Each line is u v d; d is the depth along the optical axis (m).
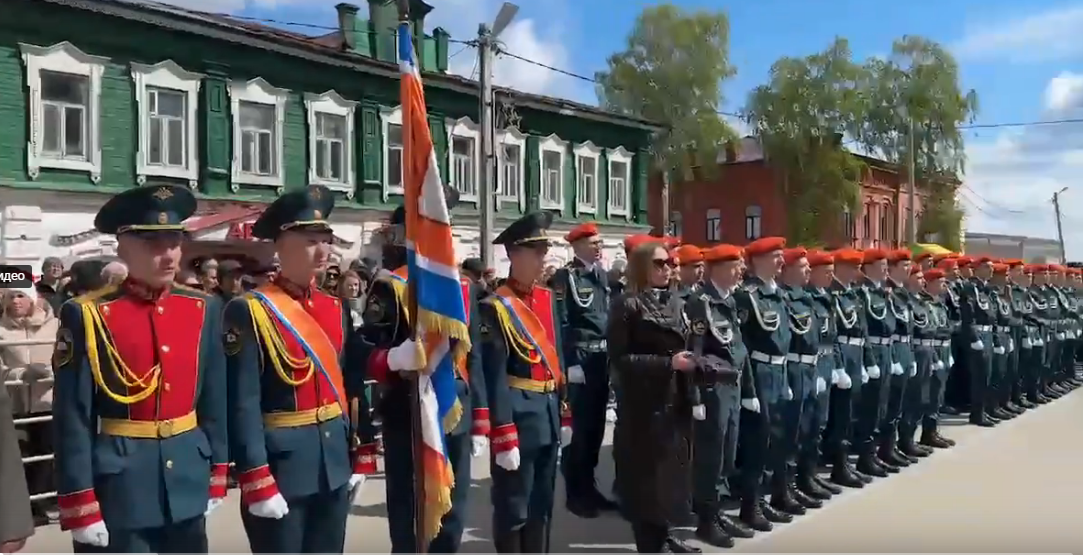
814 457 7.55
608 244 25.78
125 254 3.57
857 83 35.09
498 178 22.52
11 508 3.04
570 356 7.03
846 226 38.41
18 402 6.39
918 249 26.23
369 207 19.22
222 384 3.72
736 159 39.09
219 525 6.26
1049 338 13.59
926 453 9.45
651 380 5.25
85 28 14.73
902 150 35.81
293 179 17.95
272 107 17.59
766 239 7.09
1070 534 6.36
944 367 9.62
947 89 34.91
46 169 14.38
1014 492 7.75
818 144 34.97
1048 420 11.82
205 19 16.30
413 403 4.03
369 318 4.48
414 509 4.38
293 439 3.87
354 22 20.22
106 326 3.46
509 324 5.07
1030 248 54.34
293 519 3.84
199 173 16.42
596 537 6.38
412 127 4.01
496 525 4.99
